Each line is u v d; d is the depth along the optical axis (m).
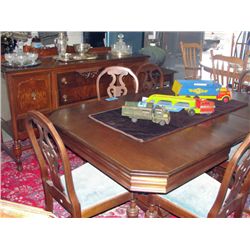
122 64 3.01
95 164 1.41
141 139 1.45
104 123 1.65
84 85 2.81
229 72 3.04
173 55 4.93
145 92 2.29
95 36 3.42
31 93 2.44
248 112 1.89
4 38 2.64
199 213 1.42
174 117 1.74
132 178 1.20
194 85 2.04
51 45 3.06
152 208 1.64
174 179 1.23
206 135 1.53
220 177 2.08
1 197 2.13
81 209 1.47
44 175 1.58
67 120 1.69
